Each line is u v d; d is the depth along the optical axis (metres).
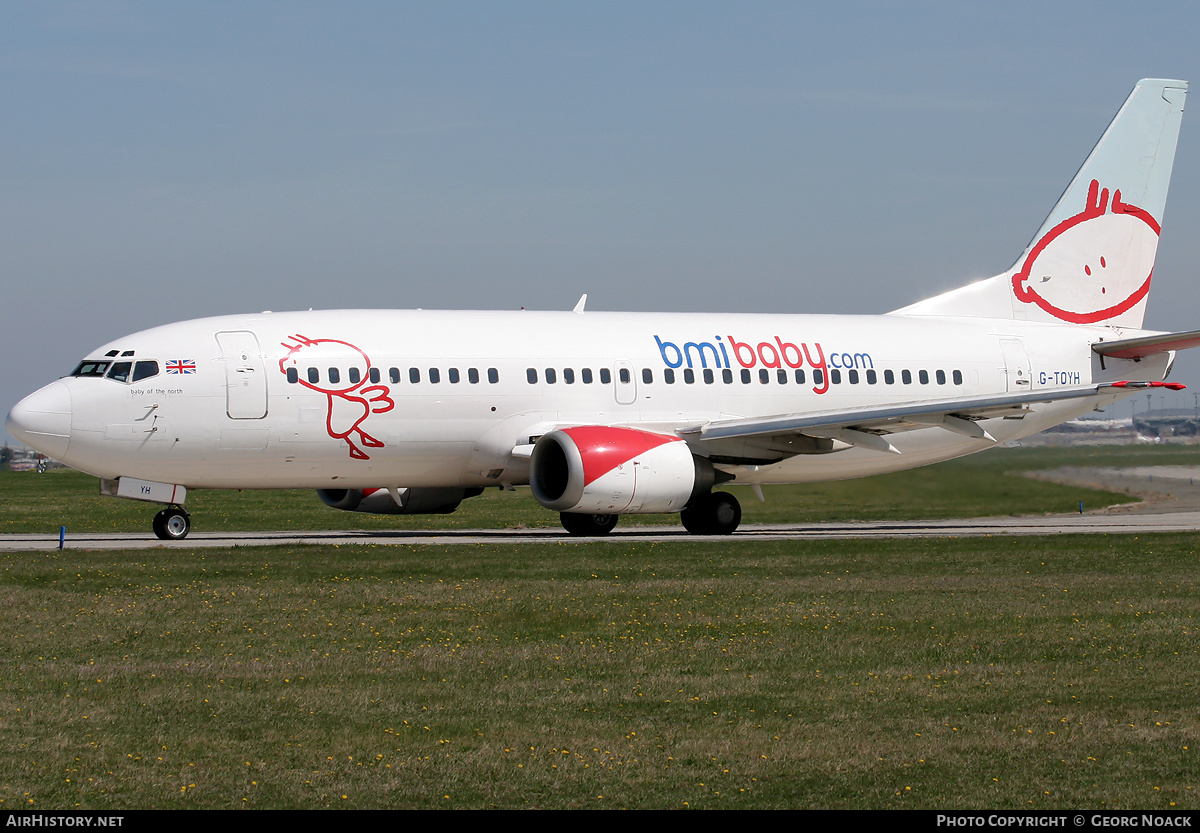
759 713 29.45
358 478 72.56
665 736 27.50
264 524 94.00
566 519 76.69
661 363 77.44
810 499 107.00
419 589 48.19
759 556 59.50
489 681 32.72
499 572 53.28
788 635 39.03
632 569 54.44
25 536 79.56
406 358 71.62
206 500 127.75
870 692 31.53
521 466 74.38
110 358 67.81
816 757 25.97
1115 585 49.84
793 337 82.19
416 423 71.25
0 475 186.00
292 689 31.73
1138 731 27.83
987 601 45.59
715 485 77.81
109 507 118.25
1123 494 105.50
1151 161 92.50
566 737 27.41
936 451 87.56
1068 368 88.56
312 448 69.94
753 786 24.16
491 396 72.81
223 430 68.06
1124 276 91.75
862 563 57.03
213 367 68.12
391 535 78.00
